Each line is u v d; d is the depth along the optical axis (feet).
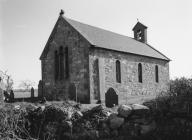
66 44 78.95
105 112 39.22
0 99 47.73
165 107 31.42
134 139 30.91
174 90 35.09
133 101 65.62
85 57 73.10
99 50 75.51
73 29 77.20
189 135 27.37
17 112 34.47
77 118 41.55
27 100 78.79
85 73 72.54
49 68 83.71
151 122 31.12
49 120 43.14
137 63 91.45
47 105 48.42
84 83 72.43
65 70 78.95
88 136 35.83
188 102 29.84
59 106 45.91
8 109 30.50
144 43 121.80
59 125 40.93
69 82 77.00
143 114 32.65
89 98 70.59
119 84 81.05
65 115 42.14
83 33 78.48
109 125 35.19
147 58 97.60
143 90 92.73
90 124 37.86
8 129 27.96
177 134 28.12
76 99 69.97
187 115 28.96
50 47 83.87
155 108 32.30
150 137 29.76
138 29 124.88
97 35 85.97
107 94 56.18
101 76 74.38
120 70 82.48
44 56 85.25
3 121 27.63
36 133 42.47
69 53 77.71
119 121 33.88
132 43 104.88
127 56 86.48
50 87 82.79
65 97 74.64
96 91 72.74
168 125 29.55
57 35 82.12
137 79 90.38
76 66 75.31
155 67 103.35
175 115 29.76
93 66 73.05
